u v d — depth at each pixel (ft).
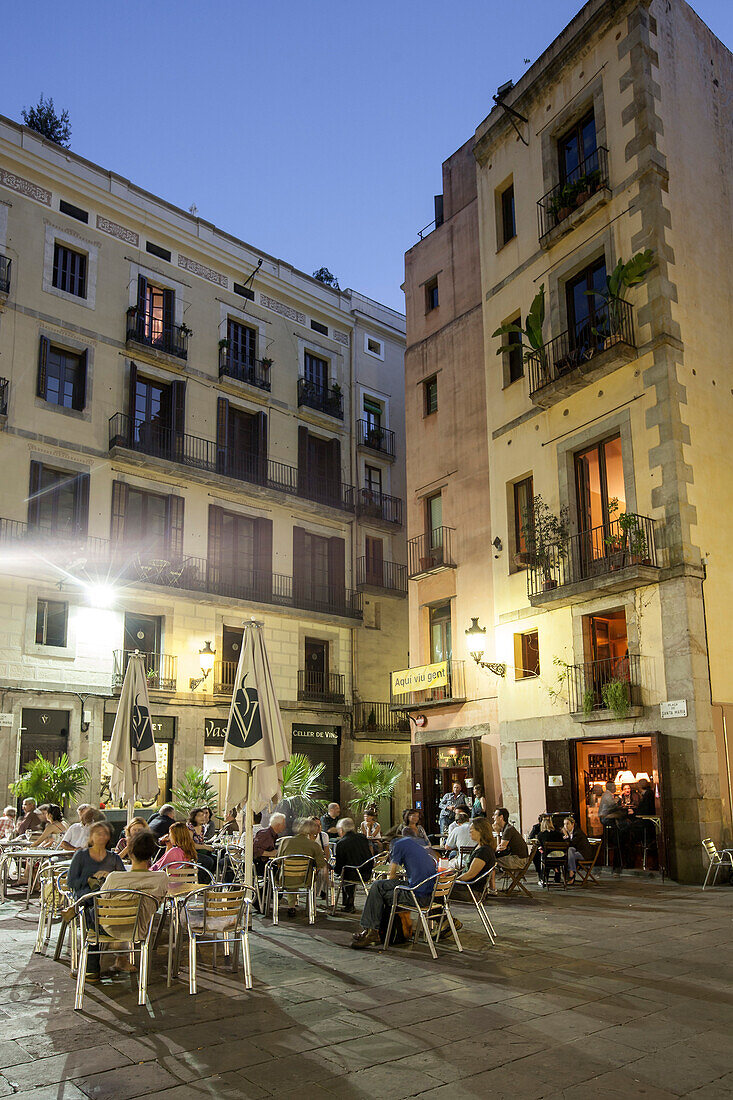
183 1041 18.15
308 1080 15.90
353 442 105.29
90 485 79.20
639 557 51.08
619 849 49.52
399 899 27.99
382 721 98.48
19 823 53.42
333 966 25.23
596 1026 18.98
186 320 90.89
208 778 81.87
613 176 57.72
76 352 81.51
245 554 92.53
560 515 59.11
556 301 61.82
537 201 64.85
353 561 101.65
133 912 21.63
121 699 44.37
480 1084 15.64
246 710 33.88
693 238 56.39
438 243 80.69
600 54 60.08
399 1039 18.20
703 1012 20.02
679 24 60.29
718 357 55.52
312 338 104.32
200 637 84.07
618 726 51.90
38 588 73.26
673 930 30.76
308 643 95.86
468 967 24.91
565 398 59.88
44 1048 17.76
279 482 96.17
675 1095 15.06
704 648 48.85
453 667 69.10
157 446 85.61
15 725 69.56
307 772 77.51
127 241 87.10
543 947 27.76
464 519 71.77
